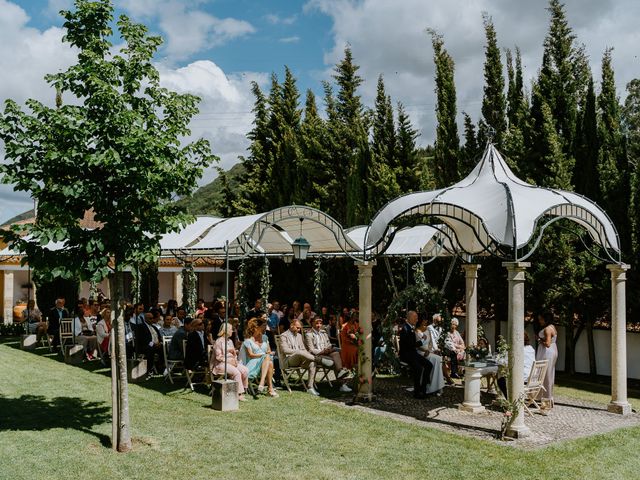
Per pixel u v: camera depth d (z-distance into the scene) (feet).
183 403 35.60
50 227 25.03
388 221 36.19
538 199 32.94
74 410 32.81
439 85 68.90
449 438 28.94
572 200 35.17
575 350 52.37
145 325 45.24
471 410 34.76
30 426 29.14
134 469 23.11
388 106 76.48
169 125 27.37
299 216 43.39
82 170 25.53
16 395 36.65
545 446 27.89
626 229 47.06
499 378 37.99
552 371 36.45
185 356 40.04
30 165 24.98
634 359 48.73
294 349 41.11
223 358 36.47
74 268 25.46
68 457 24.29
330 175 88.17
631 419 34.12
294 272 76.28
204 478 22.41
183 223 27.25
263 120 105.60
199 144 27.89
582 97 63.16
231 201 106.63
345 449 26.71
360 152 75.82
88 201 25.32
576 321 51.62
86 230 25.68
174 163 27.09
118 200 25.63
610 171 49.65
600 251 47.26
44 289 78.13
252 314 55.93
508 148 55.93
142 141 25.04
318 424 31.30
